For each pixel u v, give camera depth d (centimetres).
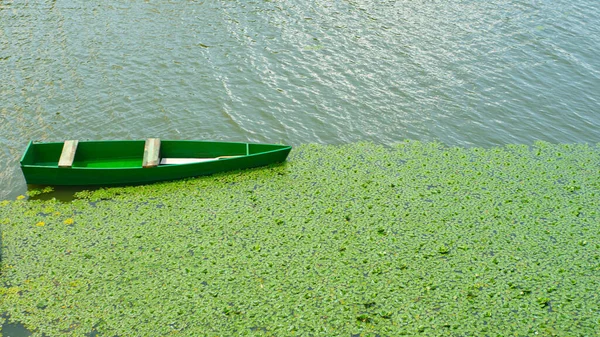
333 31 2639
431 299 1302
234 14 2742
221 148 1791
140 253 1414
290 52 2453
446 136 1992
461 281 1355
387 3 2941
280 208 1600
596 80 2344
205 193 1653
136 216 1548
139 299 1280
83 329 1204
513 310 1278
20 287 1302
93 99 2083
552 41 2616
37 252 1406
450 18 2806
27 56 2314
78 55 2342
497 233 1523
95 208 1574
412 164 1830
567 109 2161
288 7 2842
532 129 2045
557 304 1297
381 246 1464
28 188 1638
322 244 1465
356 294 1309
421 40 2591
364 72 2336
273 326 1223
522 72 2378
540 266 1410
